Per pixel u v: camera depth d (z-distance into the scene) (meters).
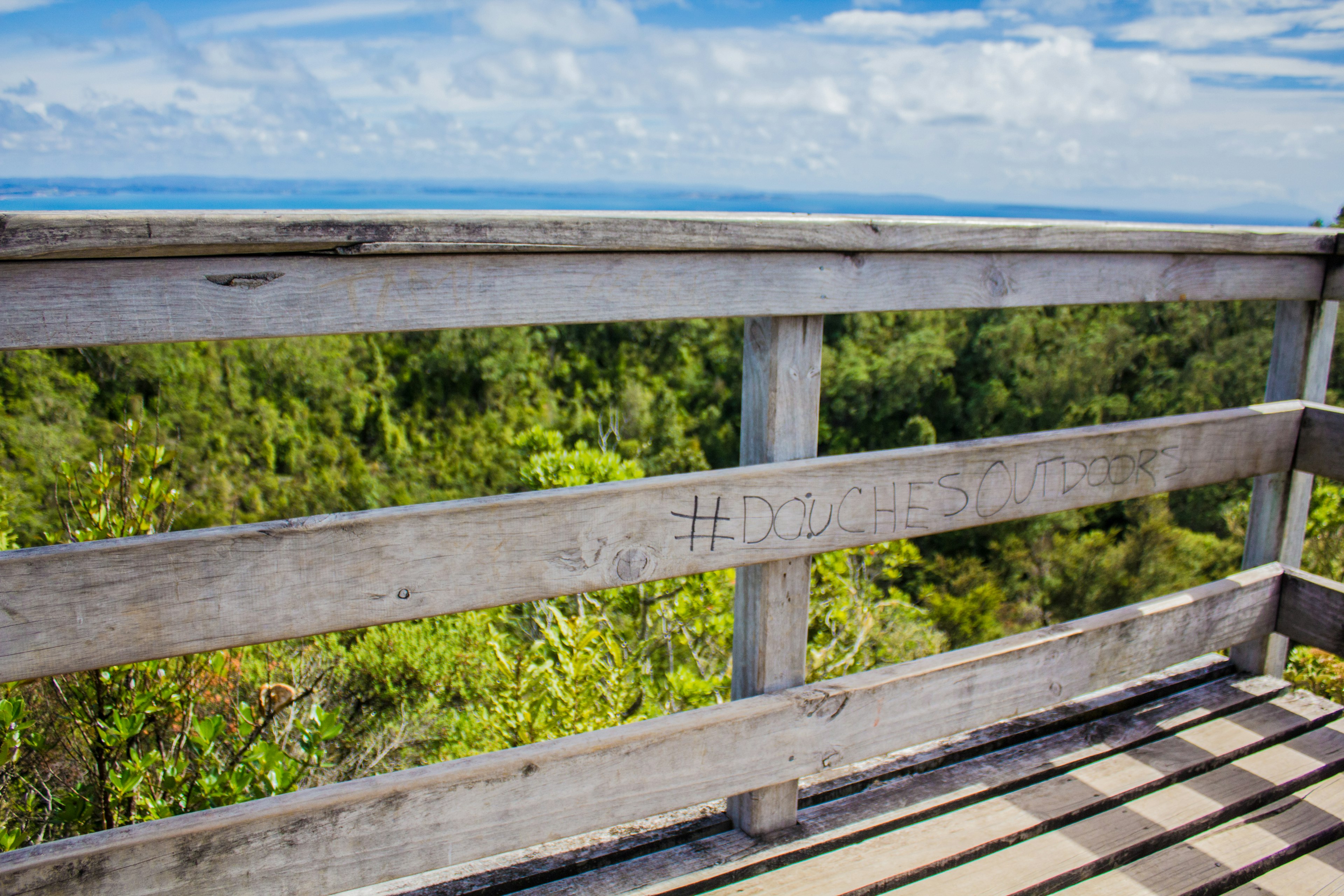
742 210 1.34
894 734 1.56
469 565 1.18
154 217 0.94
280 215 0.99
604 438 5.45
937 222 1.41
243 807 1.12
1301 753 1.89
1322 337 2.03
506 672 3.61
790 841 1.53
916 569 27.25
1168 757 1.84
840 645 4.88
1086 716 1.96
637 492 1.27
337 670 6.29
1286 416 1.96
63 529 2.67
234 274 1.01
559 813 1.30
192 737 2.45
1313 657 3.97
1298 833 1.64
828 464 1.42
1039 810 1.65
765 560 1.40
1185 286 1.76
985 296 1.52
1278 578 2.06
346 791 1.16
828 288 1.37
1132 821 1.64
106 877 1.04
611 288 1.22
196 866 1.09
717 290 1.29
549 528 1.22
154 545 1.01
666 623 4.79
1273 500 2.06
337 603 1.12
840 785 1.67
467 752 5.49
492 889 1.39
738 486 1.35
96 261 0.95
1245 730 1.95
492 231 1.10
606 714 3.56
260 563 1.07
